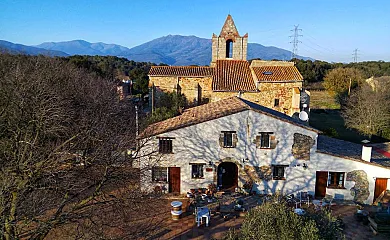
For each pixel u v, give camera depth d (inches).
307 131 791.1
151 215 700.0
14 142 503.8
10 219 386.3
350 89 2190.0
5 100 734.5
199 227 649.0
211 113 858.8
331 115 1982.0
